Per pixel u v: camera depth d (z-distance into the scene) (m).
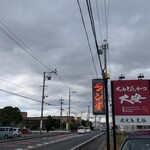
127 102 13.09
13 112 98.81
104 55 23.94
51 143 35.44
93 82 16.53
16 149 26.34
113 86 13.29
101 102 16.33
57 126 130.50
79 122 156.38
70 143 35.59
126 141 7.95
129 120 12.99
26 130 79.25
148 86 13.02
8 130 51.97
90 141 41.19
